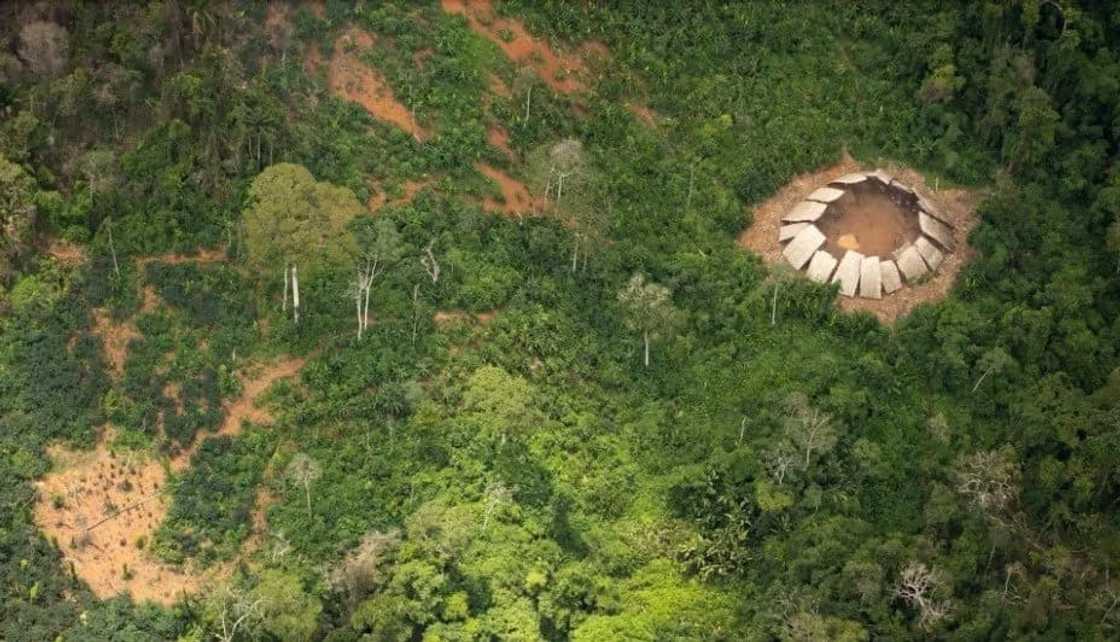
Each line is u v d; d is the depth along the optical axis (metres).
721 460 109.62
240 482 105.06
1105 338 119.00
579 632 102.38
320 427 107.50
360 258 112.31
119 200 114.88
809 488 108.56
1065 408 112.88
